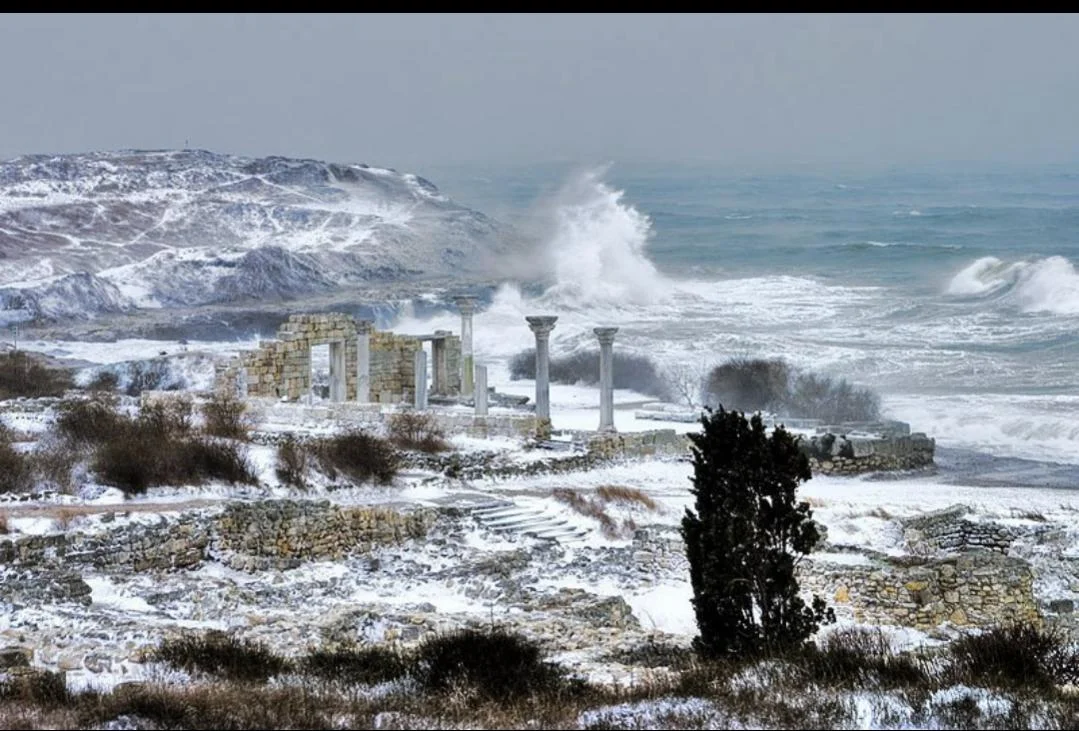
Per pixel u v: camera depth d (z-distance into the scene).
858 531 123.38
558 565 104.50
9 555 91.81
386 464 133.25
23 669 64.88
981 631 79.75
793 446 70.75
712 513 70.88
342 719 55.44
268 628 77.06
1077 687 66.12
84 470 116.88
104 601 86.44
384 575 100.50
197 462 121.19
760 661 66.19
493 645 67.19
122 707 55.81
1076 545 121.75
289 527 106.25
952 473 171.25
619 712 56.16
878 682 62.78
